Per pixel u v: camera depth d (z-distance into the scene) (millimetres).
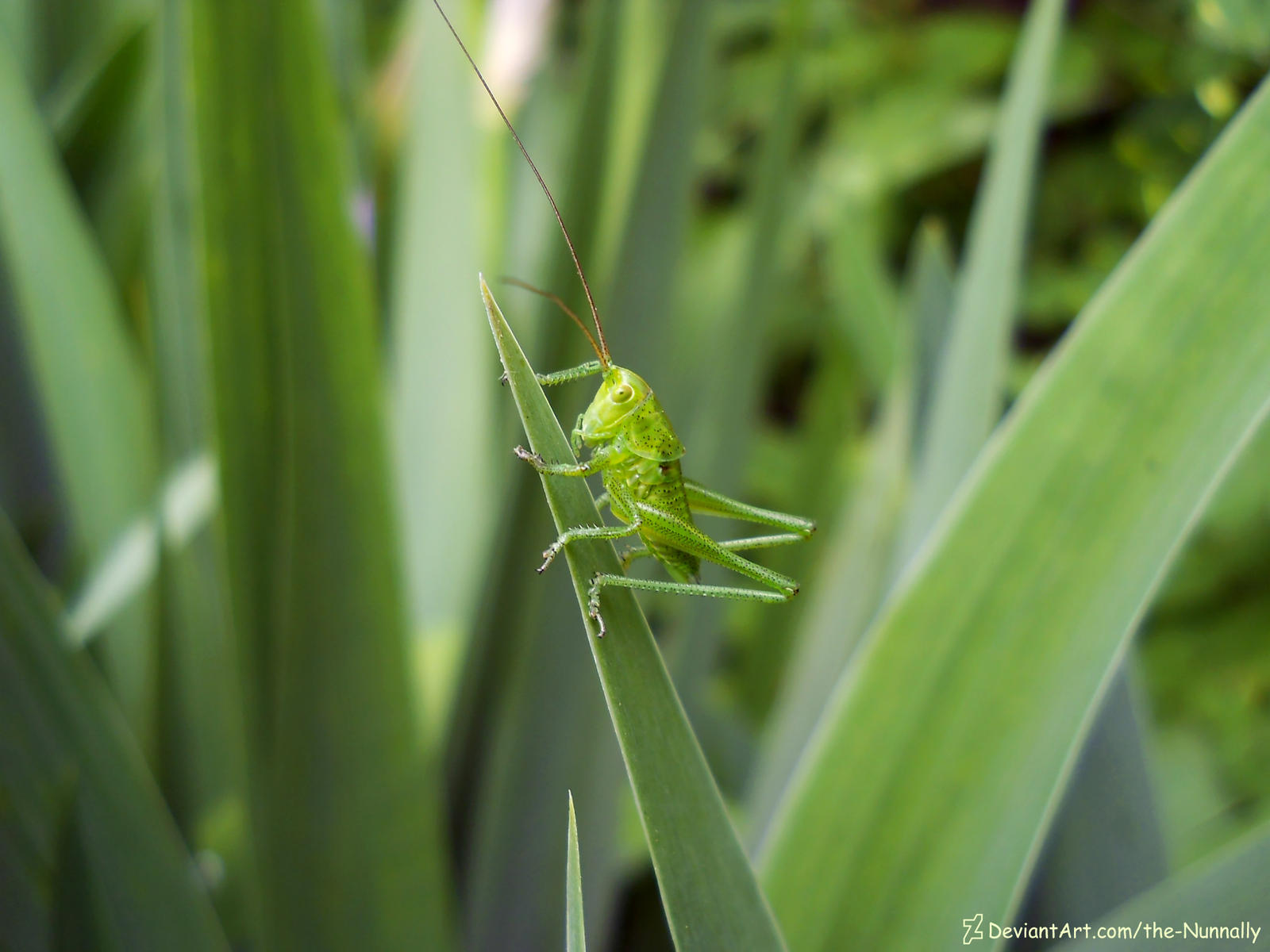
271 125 121
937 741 120
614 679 112
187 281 145
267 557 125
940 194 267
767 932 112
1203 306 118
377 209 159
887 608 121
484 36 162
